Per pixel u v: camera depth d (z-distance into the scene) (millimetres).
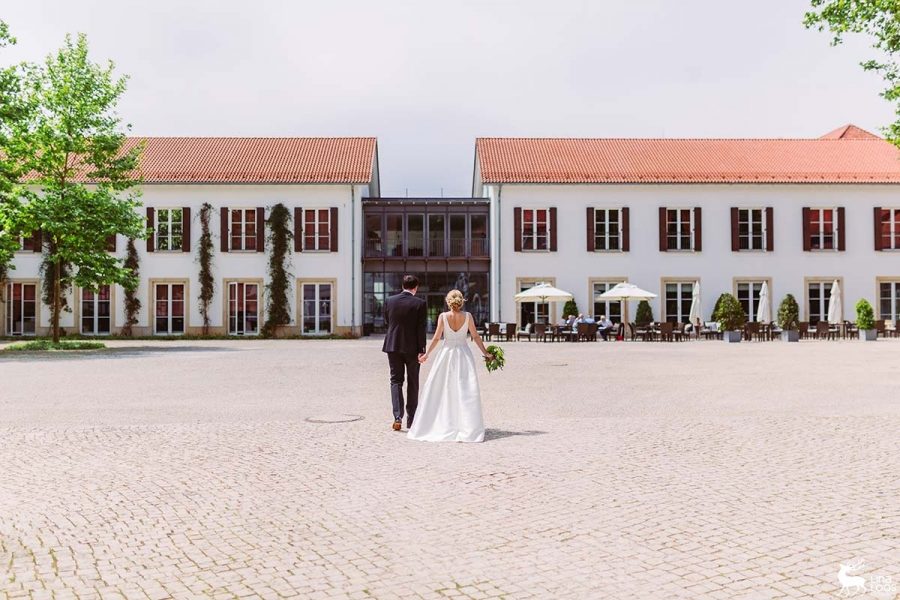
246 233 38688
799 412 11258
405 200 39781
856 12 20109
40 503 6219
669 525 5453
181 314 38438
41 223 27891
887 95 21156
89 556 4902
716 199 39281
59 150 29438
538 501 6133
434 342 9133
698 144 43812
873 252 39719
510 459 7809
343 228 38594
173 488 6688
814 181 39062
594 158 41562
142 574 4562
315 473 7234
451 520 5617
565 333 34281
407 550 4961
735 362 21344
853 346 29516
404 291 9820
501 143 43156
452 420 8992
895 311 39906
